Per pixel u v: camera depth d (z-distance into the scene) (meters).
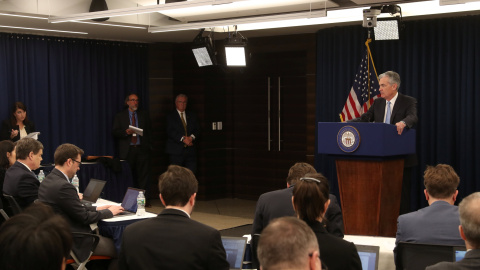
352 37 7.98
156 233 2.65
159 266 2.59
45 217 1.42
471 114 7.16
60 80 8.98
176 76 10.04
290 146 9.54
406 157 5.44
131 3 7.66
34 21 7.44
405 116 5.46
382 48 7.77
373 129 4.90
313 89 8.72
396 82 5.50
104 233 4.96
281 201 3.62
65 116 9.02
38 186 5.13
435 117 7.50
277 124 9.65
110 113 9.54
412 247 2.92
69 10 7.21
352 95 7.19
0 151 5.68
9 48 8.42
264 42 9.30
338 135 5.07
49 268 1.33
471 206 2.05
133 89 9.77
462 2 4.72
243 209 9.18
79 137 9.21
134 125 9.41
